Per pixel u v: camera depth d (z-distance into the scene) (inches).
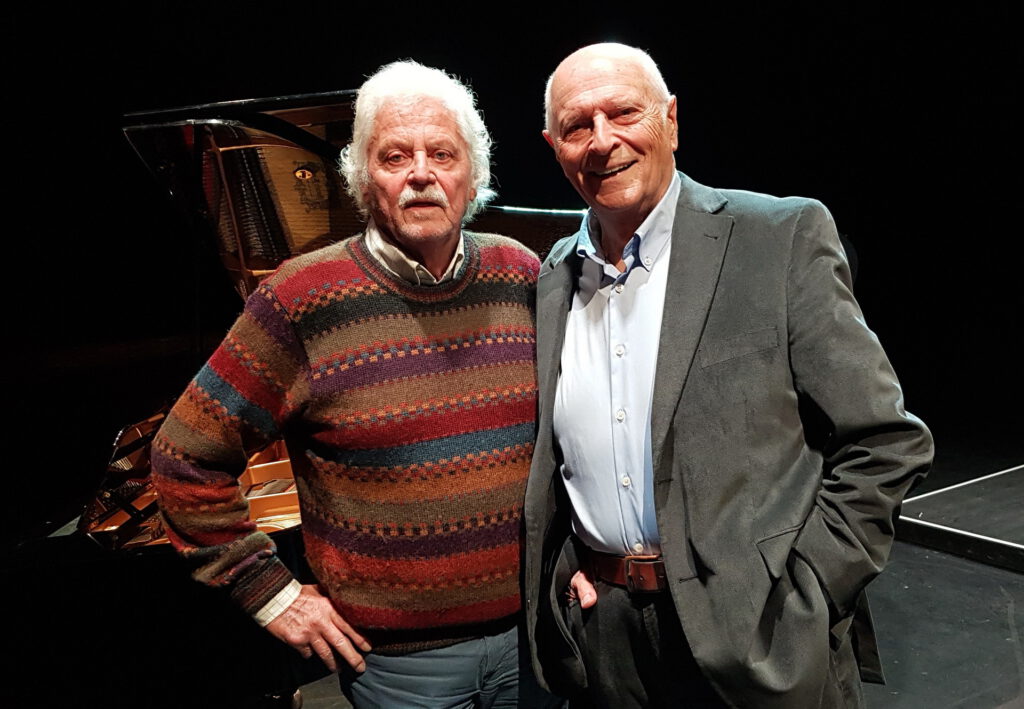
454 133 53.0
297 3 188.4
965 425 156.1
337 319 52.7
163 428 54.6
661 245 52.4
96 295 249.0
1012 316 212.8
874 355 46.0
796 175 200.5
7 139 217.2
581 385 53.7
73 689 76.3
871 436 46.1
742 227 50.0
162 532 81.9
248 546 54.6
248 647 78.3
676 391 48.1
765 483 47.3
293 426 55.1
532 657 53.5
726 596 46.5
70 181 229.0
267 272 95.9
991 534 108.0
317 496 54.9
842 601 46.5
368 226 57.2
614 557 53.7
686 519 48.5
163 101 204.8
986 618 94.0
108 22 199.0
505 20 180.7
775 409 47.5
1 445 198.1
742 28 183.3
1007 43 182.7
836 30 186.1
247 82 197.6
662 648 52.1
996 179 203.9
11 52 202.8
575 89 50.6
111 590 76.5
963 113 194.7
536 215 98.3
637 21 178.2
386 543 52.8
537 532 53.7
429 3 182.4
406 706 55.2
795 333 47.2
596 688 56.4
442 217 52.4
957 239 216.5
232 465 54.6
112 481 90.4
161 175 86.7
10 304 245.0
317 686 97.9
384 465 52.4
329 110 83.6
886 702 80.9
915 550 113.3
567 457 54.8
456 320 54.7
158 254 246.7
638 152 50.3
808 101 193.0
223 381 53.1
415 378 52.6
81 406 220.5
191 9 194.2
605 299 53.9
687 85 185.6
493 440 54.0
